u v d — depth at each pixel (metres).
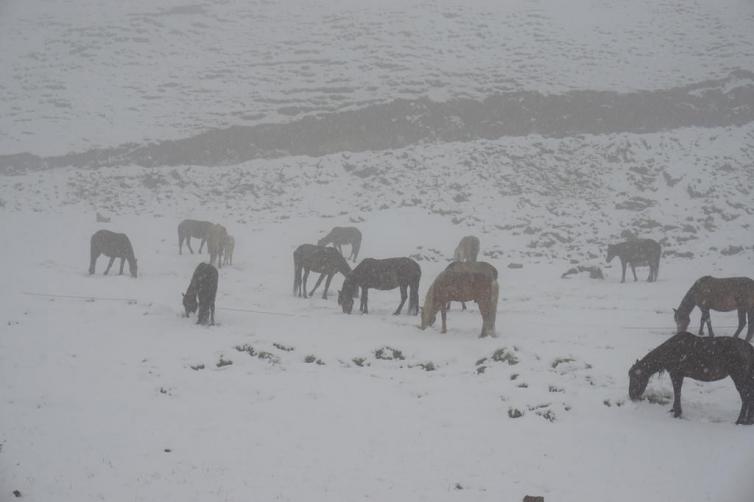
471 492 7.83
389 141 45.50
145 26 67.38
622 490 7.85
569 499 7.65
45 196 41.38
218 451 8.94
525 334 15.17
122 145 46.34
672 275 26.22
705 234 31.88
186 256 29.70
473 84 49.94
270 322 16.55
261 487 7.91
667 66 50.81
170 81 56.66
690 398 11.02
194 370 12.53
